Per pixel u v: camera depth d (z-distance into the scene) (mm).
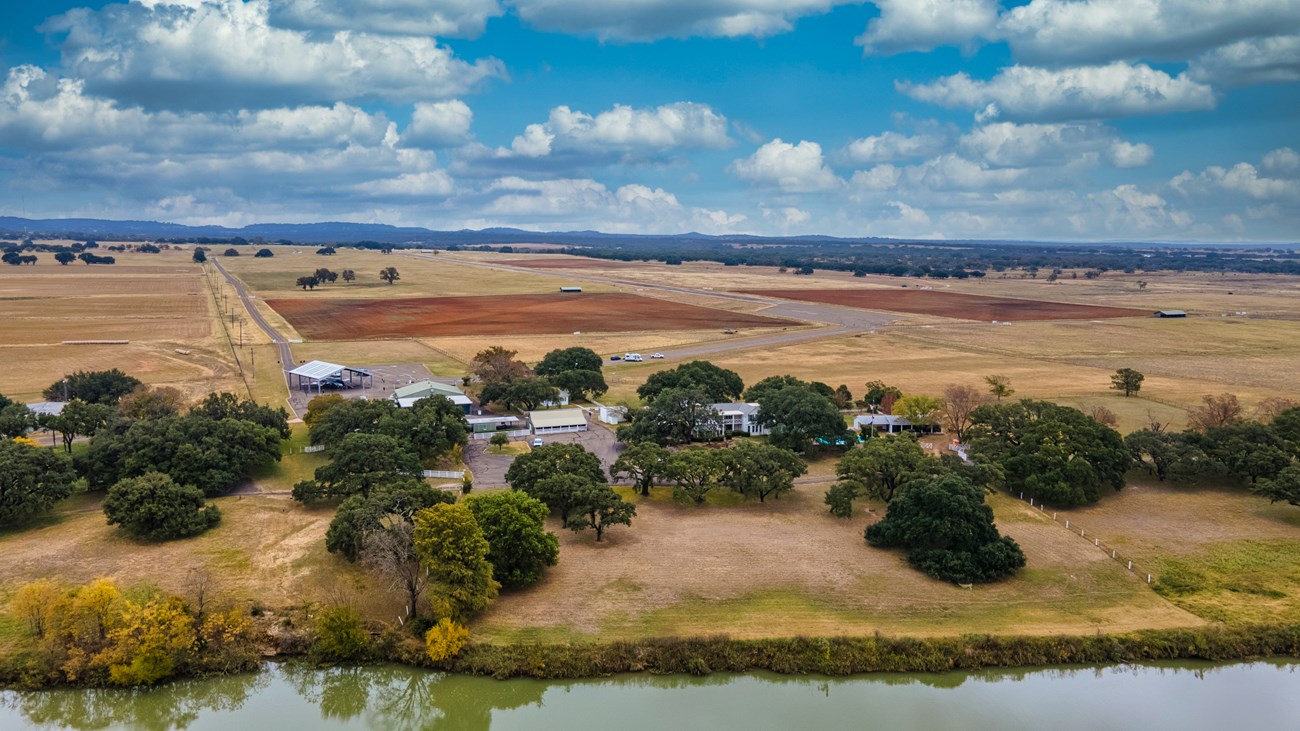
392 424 110688
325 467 97750
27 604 64438
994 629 69625
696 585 76562
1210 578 78938
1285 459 100562
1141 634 68938
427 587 72938
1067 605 73812
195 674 64000
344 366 174500
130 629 63469
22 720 60469
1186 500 100250
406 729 61000
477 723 61125
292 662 66000
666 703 62156
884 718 60344
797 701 62438
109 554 81312
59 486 90750
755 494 102375
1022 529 90875
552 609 71750
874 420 133375
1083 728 59375
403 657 65562
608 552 83812
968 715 60812
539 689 63906
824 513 96312
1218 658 67125
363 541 75625
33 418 115062
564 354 167125
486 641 66938
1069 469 98000
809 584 77062
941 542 81125
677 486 101375
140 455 96750
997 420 115875
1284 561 82438
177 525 85312
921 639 67750
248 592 73625
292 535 86812
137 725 60875
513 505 77812
